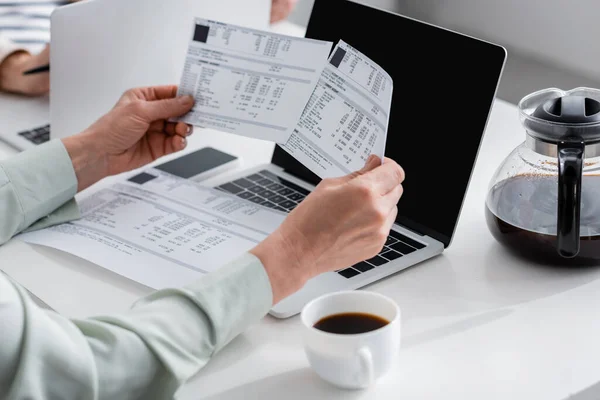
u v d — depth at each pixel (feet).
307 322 2.69
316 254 2.85
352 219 2.81
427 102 3.67
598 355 2.78
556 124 3.10
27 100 5.40
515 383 2.66
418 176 3.67
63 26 4.21
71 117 4.51
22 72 5.40
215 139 4.82
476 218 3.80
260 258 2.82
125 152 3.98
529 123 3.21
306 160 3.41
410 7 9.62
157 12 4.60
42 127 4.91
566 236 3.04
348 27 4.03
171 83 4.90
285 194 4.03
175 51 4.82
